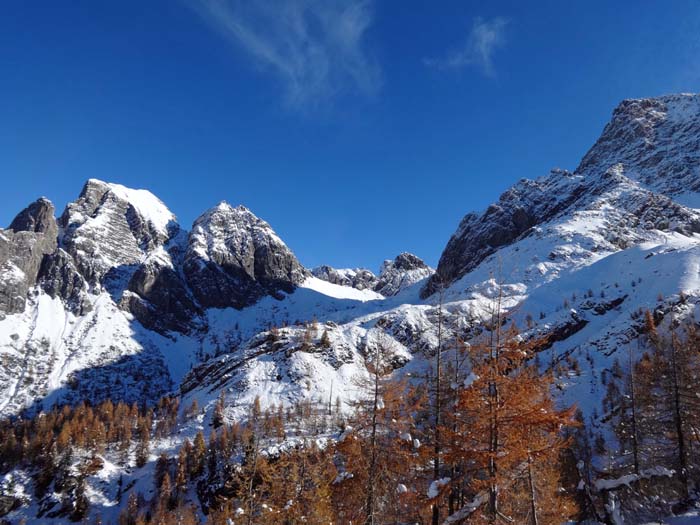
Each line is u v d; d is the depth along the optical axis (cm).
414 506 2203
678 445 3312
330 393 15312
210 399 16262
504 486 1895
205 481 9788
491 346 1962
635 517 2978
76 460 11844
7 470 11738
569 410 1822
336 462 2938
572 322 15388
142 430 13238
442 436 1992
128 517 9588
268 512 2980
